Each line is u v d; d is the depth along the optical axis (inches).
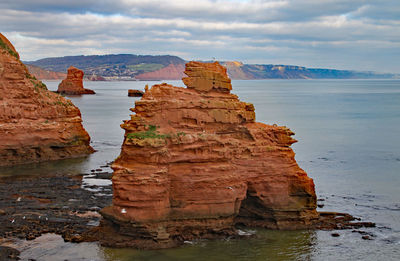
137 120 1768.0
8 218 1887.3
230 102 1860.2
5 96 2962.6
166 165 1657.2
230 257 1578.5
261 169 1800.0
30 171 2743.6
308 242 1705.2
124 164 1647.4
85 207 2046.0
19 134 2942.9
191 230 1700.3
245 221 1839.3
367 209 2091.5
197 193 1683.1
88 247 1619.1
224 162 1734.7
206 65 1910.7
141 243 1621.6
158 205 1627.7
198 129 1800.0
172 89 1831.9
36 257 1550.2
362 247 1680.6
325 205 2140.7
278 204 1807.3
